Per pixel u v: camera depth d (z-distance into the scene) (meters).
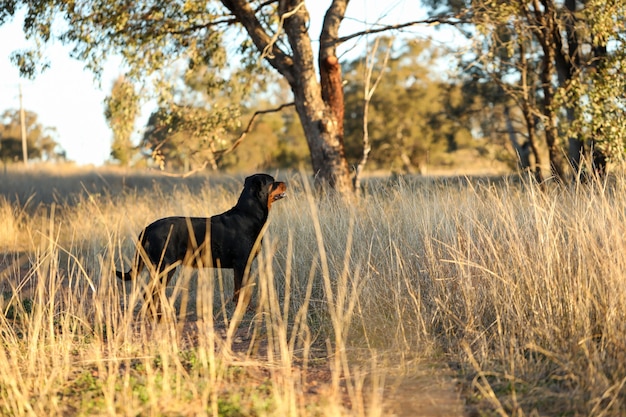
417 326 6.48
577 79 14.44
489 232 7.21
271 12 16.52
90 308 7.90
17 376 5.60
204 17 15.66
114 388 5.36
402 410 4.95
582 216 6.76
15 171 29.58
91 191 23.02
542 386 5.17
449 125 34.59
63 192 22.14
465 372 5.67
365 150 14.88
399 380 5.50
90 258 10.48
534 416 4.68
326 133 15.01
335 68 15.01
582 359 5.34
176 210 12.77
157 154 16.23
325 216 9.41
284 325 6.61
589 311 6.01
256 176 8.15
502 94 26.11
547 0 15.27
